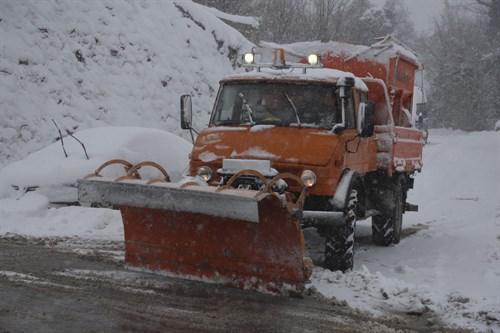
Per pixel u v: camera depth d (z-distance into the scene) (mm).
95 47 17625
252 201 5867
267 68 8992
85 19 17781
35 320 5547
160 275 7145
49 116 15281
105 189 6637
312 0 38062
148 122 17922
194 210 6168
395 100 11070
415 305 6562
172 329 5480
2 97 14406
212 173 7805
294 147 7672
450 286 7617
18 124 14414
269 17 35562
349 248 7820
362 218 9062
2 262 7660
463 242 10484
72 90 16328
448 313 6434
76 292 6465
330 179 7535
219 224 6629
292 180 7527
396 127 9859
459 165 23234
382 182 10234
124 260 7754
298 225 6375
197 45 20844
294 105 8172
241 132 7996
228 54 22016
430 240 10898
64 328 5375
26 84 15242
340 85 8008
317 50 10875
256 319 5891
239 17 24922
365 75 10547
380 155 9648
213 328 5566
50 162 11266
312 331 5660
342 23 38344
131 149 11664
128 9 19219
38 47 16078
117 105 17281
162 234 6992
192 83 19859
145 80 18453
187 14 21250
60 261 7836
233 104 8422
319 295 6781
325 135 7848
